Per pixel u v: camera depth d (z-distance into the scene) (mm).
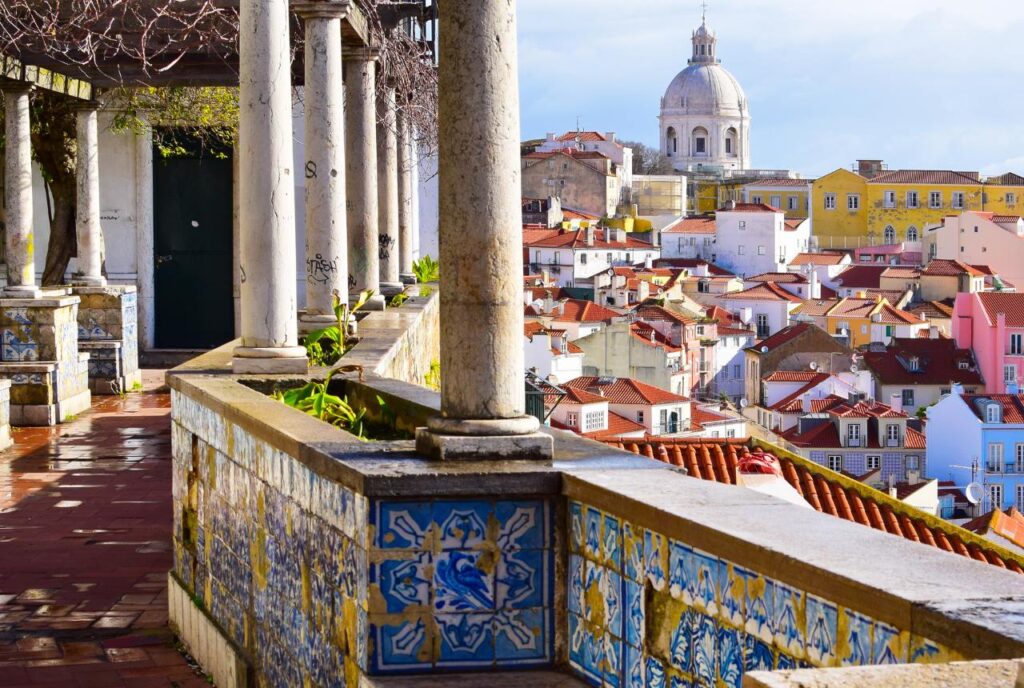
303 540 5113
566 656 4293
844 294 108062
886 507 12102
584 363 67000
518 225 4633
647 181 142125
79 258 17891
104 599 8109
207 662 6727
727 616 3234
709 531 3277
